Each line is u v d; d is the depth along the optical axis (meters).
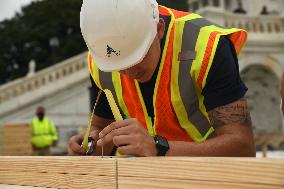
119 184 1.79
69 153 2.84
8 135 14.20
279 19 20.75
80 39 48.47
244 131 2.41
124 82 2.95
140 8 2.36
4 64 53.00
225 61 2.50
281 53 20.80
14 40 52.59
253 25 20.72
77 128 20.14
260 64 20.64
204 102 2.57
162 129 2.88
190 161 1.53
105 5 2.34
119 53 2.39
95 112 3.22
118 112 2.32
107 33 2.35
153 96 2.77
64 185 2.05
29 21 53.94
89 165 1.93
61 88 20.23
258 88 21.97
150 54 2.54
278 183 1.29
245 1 31.52
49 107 19.94
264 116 21.89
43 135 13.32
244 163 1.38
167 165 1.60
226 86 2.47
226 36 2.62
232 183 1.41
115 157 1.91
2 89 19.41
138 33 2.35
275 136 17.42
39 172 2.20
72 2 51.50
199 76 2.54
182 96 2.69
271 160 1.32
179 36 2.69
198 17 2.88
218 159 1.45
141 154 2.01
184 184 1.54
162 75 2.67
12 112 19.30
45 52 51.59
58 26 51.09
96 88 3.21
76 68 20.75
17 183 2.33
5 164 2.42
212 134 2.82
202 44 2.57
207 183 1.48
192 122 2.81
